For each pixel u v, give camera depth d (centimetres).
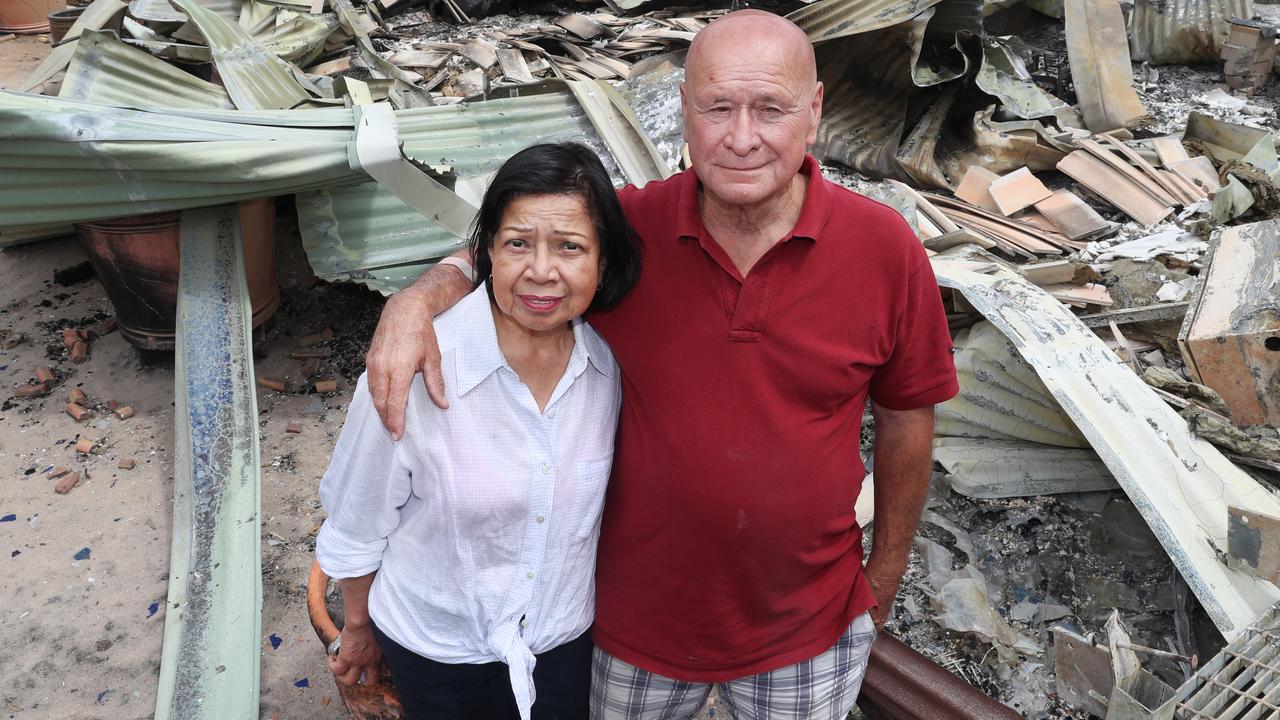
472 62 679
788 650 202
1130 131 625
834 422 190
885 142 588
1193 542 298
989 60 633
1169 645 312
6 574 364
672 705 216
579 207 162
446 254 425
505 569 186
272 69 530
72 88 447
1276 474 331
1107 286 467
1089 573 339
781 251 176
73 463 418
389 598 196
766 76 161
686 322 182
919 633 321
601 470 189
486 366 172
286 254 543
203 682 305
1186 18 718
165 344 455
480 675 199
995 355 369
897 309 183
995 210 548
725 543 187
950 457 376
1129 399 339
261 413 445
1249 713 239
